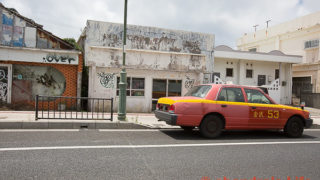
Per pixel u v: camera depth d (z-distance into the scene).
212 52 14.27
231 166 4.59
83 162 4.43
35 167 4.08
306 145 6.66
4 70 11.49
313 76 20.33
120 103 8.74
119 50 12.55
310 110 17.39
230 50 17.77
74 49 12.14
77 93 12.23
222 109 7.05
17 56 11.24
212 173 4.18
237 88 7.45
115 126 8.21
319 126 10.52
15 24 11.41
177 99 6.94
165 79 13.61
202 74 14.05
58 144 5.62
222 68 18.64
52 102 12.05
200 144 6.25
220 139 7.06
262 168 4.55
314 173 4.37
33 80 11.90
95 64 12.22
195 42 13.91
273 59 18.62
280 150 5.98
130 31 12.73
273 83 17.06
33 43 11.65
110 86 12.62
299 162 5.01
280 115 7.66
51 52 11.68
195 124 6.84
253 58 18.17
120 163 4.47
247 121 7.27
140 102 13.16
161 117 7.35
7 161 4.32
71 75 12.28
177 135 7.39
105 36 12.35
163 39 13.30
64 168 4.09
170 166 4.43
